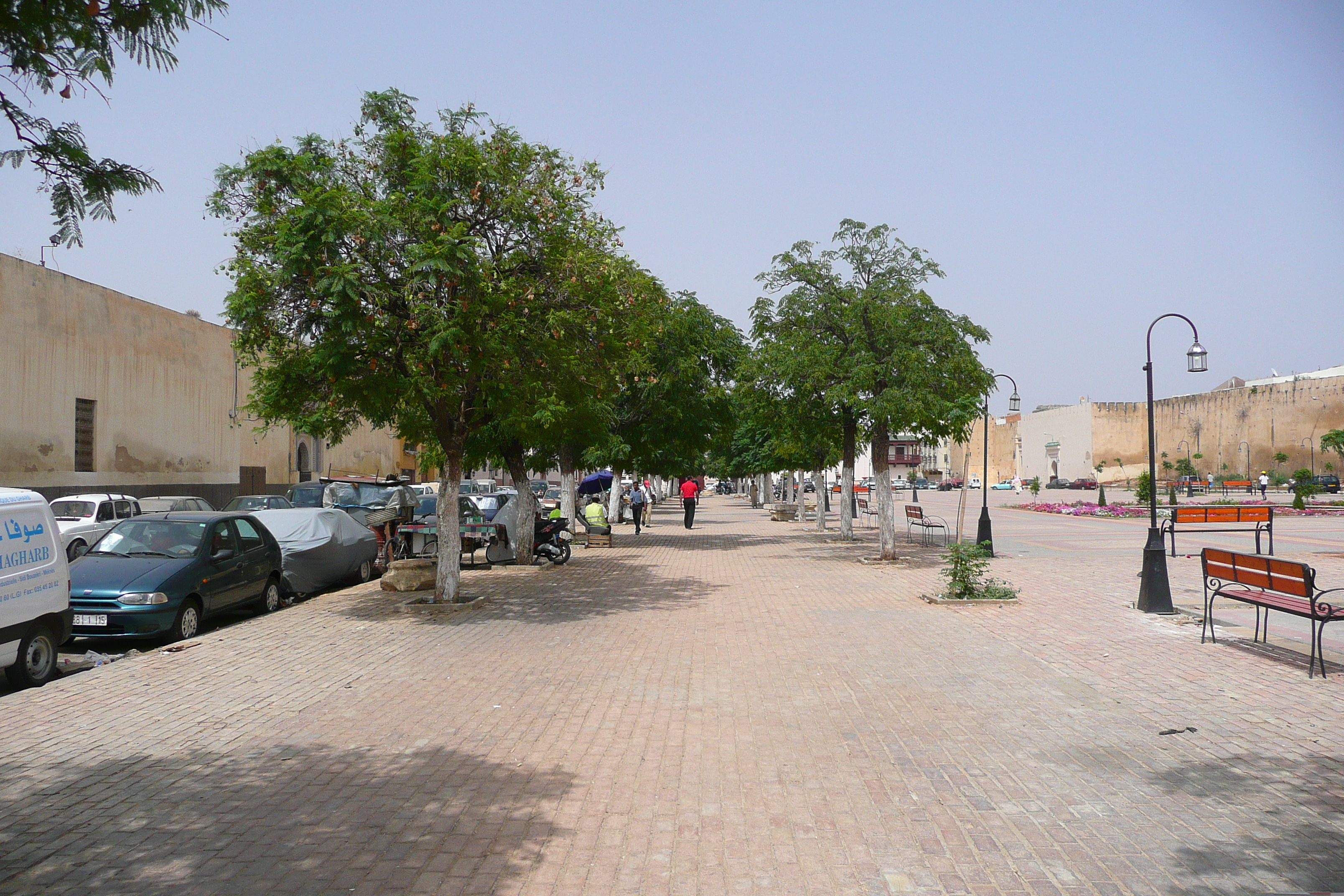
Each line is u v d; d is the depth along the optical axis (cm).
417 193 1185
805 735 676
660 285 2355
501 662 951
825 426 2112
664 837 490
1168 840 475
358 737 685
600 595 1480
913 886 429
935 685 831
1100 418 9019
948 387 1745
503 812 528
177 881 440
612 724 713
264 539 1385
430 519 1950
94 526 1980
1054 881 431
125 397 2928
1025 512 4606
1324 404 7362
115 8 440
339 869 454
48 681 919
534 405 1411
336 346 1108
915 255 1853
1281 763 593
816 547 2494
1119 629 1095
